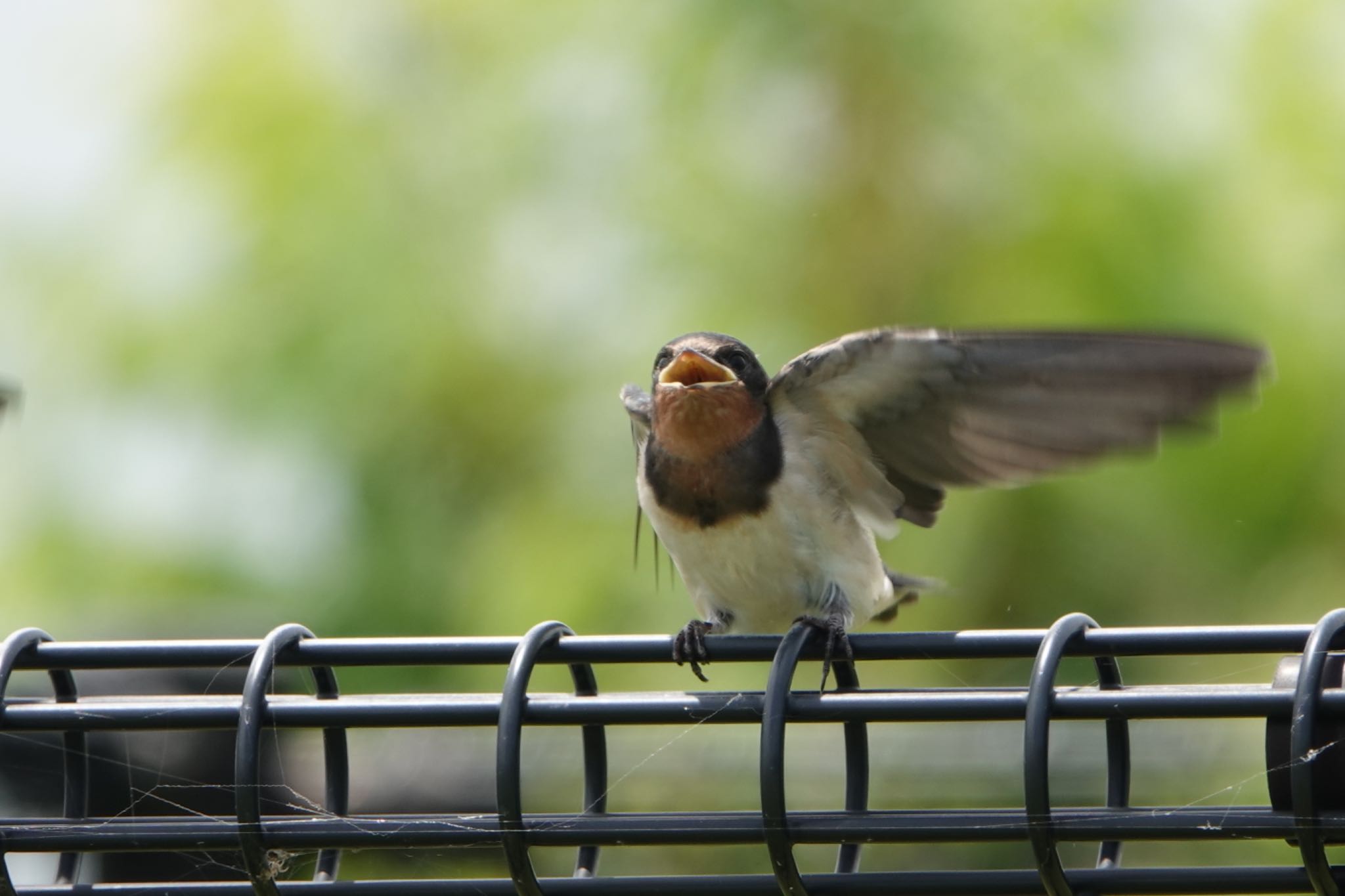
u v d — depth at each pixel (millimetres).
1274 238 12109
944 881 4895
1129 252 11906
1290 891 4676
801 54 12297
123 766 8016
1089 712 4809
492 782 8516
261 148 12867
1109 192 11938
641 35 12758
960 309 11867
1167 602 11852
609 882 5035
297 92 12898
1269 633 4832
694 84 12609
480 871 10391
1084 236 11906
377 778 8570
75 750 5609
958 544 11844
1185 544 11828
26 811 7941
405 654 5309
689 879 5012
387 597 12219
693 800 9211
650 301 12398
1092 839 4762
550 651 5312
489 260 12727
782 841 4934
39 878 6984
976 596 11820
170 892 5309
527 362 12508
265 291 12680
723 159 12508
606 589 12047
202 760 8094
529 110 12945
